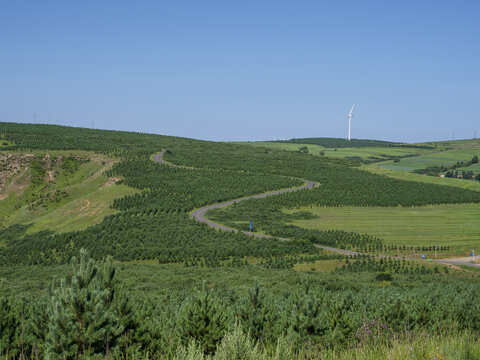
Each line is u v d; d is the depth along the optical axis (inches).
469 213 5221.5
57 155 6850.4
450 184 7416.3
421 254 3572.8
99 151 7765.8
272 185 6264.8
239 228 4192.9
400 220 4781.0
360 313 527.5
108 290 304.2
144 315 346.6
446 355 281.7
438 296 741.3
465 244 3892.7
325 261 3137.3
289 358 302.8
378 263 3102.9
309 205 5408.5
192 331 351.9
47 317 307.4
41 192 5890.8
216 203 5290.4
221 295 713.0
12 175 6161.4
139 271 2532.0
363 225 4515.3
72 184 6195.9
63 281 303.1
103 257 3240.7
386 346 321.1
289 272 2573.8
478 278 2549.2
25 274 2527.1
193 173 6594.5
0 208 5467.5
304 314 416.2
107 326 290.7
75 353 277.6
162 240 3629.4
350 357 310.3
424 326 491.8
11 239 4156.0
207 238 3720.5
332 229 4311.0
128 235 3767.2
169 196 5162.4
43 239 3843.5
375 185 6683.1
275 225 4315.9
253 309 399.5
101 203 4899.1
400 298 518.3
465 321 549.0
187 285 1861.5
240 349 277.9
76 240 3720.5
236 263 3075.8
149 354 329.1
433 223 4675.2
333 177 7244.1
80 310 286.2
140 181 5728.3
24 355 286.4
